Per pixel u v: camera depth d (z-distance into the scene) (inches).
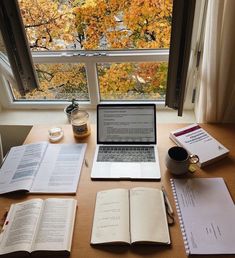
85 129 51.6
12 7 45.1
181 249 32.5
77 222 36.4
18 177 43.4
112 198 38.7
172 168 41.9
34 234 34.5
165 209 37.1
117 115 49.4
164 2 54.2
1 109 70.8
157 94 67.1
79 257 32.4
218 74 47.9
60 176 43.6
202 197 38.7
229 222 35.1
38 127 56.3
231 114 53.1
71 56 61.7
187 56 43.6
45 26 59.8
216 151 45.5
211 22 43.7
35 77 54.2
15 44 48.3
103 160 46.1
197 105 59.5
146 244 33.2
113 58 60.9
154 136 48.9
